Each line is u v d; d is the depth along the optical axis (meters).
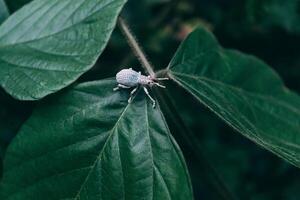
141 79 0.23
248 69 0.28
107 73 0.36
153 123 0.23
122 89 0.23
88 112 0.23
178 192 0.22
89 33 0.23
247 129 0.23
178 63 0.24
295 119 0.29
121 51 0.38
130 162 0.22
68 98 0.23
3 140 0.28
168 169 0.22
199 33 0.26
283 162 0.47
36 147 0.22
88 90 0.23
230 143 0.47
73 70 0.23
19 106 0.28
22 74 0.23
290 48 0.46
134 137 0.22
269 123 0.28
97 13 0.23
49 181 0.22
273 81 0.29
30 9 0.24
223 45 0.45
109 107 0.23
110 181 0.22
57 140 0.22
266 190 0.46
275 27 0.44
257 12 0.36
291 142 0.28
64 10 0.24
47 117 0.23
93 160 0.22
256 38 0.45
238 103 0.27
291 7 0.42
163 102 0.24
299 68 0.46
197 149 0.27
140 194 0.22
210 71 0.26
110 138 0.23
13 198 0.22
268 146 0.22
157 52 0.42
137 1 0.42
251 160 0.47
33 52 0.23
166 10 0.41
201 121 0.44
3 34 0.24
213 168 0.28
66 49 0.23
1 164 0.25
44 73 0.23
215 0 0.45
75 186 0.22
